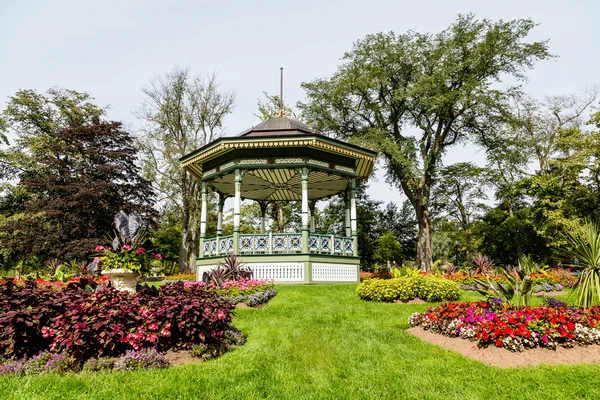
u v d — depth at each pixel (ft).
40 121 102.06
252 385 13.83
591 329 18.25
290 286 38.86
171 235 113.70
